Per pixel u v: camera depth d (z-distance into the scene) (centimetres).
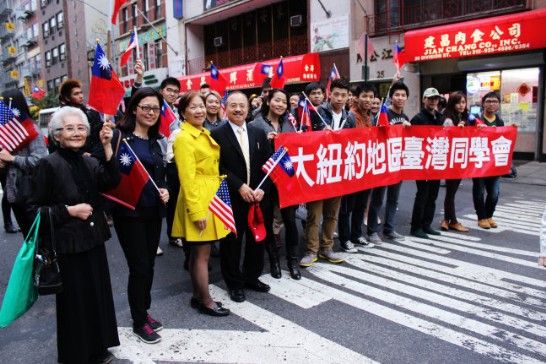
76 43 3747
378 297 404
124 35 2892
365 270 475
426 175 584
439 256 518
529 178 1077
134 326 335
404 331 339
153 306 395
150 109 329
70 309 274
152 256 341
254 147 407
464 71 1335
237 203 396
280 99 462
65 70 3981
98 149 301
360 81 1534
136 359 305
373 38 1486
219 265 508
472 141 602
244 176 397
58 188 267
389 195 584
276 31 1966
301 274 465
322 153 472
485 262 495
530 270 469
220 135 391
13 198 453
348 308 382
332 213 498
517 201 844
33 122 432
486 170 615
